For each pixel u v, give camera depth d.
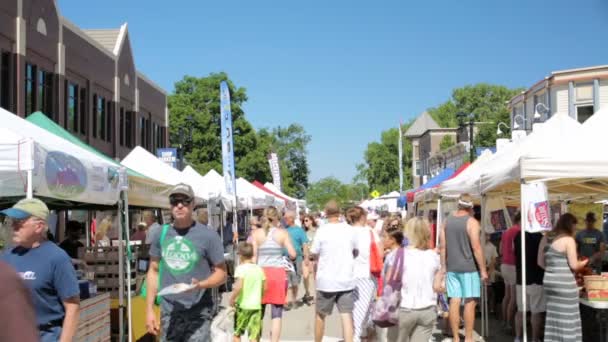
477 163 12.71
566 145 8.41
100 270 8.95
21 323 1.67
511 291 10.34
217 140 58.47
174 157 26.67
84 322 6.83
